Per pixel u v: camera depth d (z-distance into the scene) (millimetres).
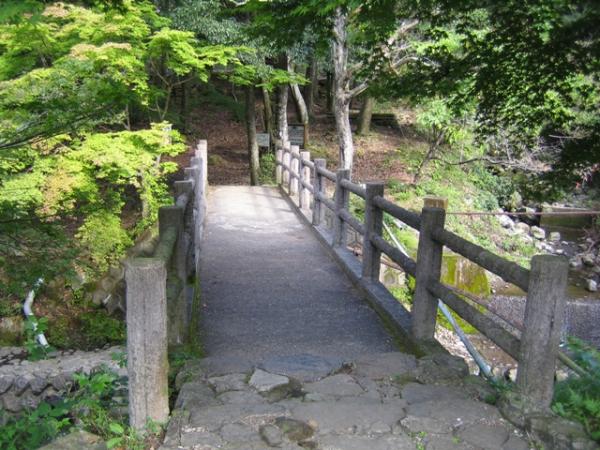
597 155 4641
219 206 9938
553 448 2387
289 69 13461
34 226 3840
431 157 14992
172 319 3799
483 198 14602
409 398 2869
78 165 6512
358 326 4535
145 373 2535
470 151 14750
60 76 3570
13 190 4414
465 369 3291
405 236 10500
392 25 4418
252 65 11125
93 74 3990
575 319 9695
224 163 16562
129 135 7766
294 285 5613
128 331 2525
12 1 2521
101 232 6277
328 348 4055
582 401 2680
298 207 9391
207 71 10992
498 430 2543
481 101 5043
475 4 3826
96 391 2957
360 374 3191
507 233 13602
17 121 3477
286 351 3984
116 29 7375
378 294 5000
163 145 8367
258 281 5734
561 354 3156
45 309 6895
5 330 6527
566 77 4367
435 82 4836
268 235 7871
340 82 11484
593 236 13867
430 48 4801
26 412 4078
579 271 12219
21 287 3844
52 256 3967
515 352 2838
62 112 3438
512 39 4027
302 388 2975
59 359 5715
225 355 3879
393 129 19312
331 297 5258
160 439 2500
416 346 3891
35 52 6332
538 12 3533
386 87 5055
